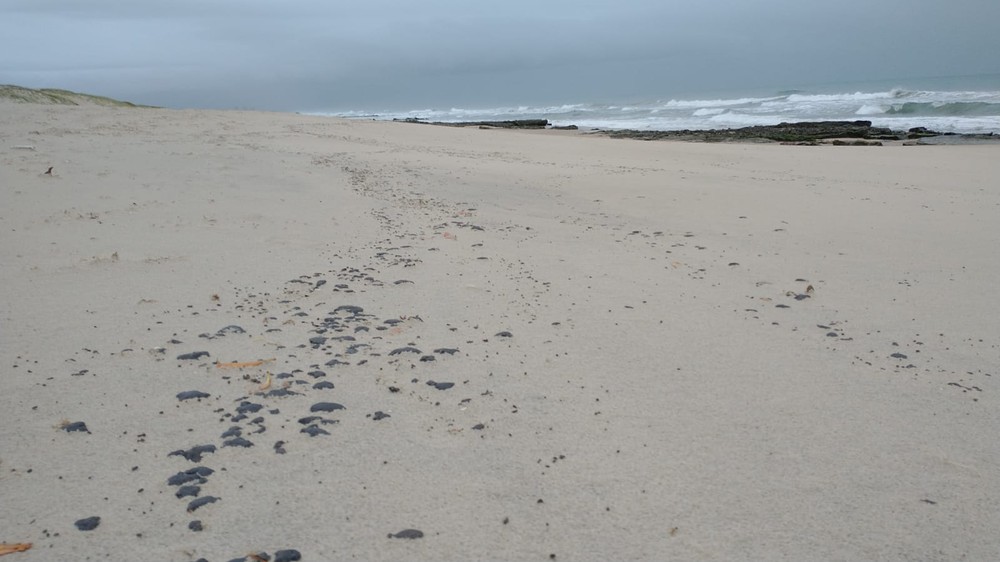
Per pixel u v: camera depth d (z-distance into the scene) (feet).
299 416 12.92
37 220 27.55
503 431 12.55
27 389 13.75
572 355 16.24
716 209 36.58
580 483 10.96
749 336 17.81
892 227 32.14
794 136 100.53
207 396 13.60
